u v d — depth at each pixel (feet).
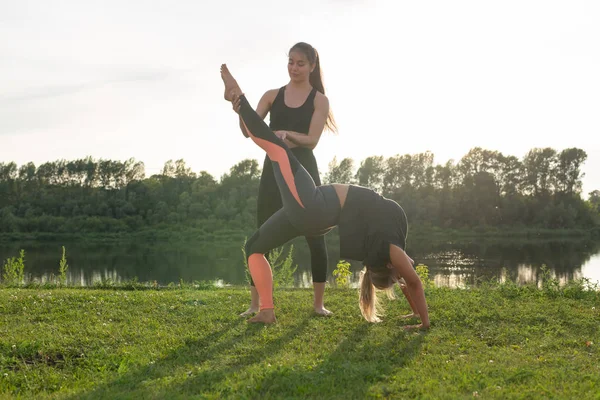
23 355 14.02
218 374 12.10
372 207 15.49
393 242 15.34
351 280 48.39
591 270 98.48
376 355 13.51
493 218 230.89
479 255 133.69
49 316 18.07
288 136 17.04
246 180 264.72
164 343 15.06
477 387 10.92
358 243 15.44
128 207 260.62
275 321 17.30
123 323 17.29
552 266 106.63
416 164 244.42
